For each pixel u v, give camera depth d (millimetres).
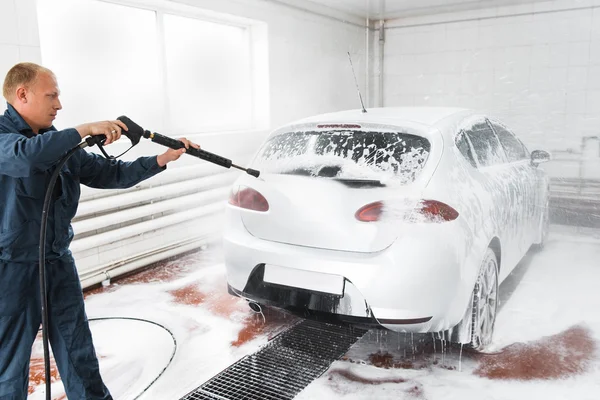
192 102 4941
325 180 2277
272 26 5480
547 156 3387
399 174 2229
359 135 2449
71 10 3742
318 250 2225
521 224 3064
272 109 5641
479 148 2754
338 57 6832
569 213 5414
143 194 3920
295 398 2131
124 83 4203
